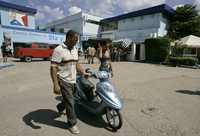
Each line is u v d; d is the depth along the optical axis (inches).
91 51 782.5
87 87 202.8
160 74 535.8
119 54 1023.6
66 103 164.1
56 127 175.8
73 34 156.3
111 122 181.3
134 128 177.8
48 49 910.4
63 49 157.6
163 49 927.7
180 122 193.8
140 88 341.1
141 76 485.7
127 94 295.7
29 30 1273.4
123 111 220.5
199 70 676.1
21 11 1434.5
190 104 253.6
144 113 216.1
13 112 210.8
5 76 443.5
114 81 404.8
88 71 207.3
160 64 883.4
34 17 1526.8
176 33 1264.8
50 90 311.6
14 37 1198.9
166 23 1266.0
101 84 183.9
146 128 178.4
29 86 339.9
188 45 861.8
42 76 448.1
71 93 164.2
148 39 1007.6
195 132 172.2
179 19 1285.7
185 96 293.7
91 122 189.6
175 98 281.4
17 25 1414.9
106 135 163.6
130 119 198.1
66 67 160.1
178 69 691.4
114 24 1642.5
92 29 1839.3
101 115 205.6
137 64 852.6
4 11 1334.9
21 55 826.8
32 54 853.2
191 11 1255.5
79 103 206.8
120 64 835.4
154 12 1203.9
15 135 159.5
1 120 189.2
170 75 521.7
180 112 222.5
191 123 191.9
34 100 255.9
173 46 940.0
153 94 300.5
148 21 1258.0
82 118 198.8
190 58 800.3
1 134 160.9
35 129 170.9
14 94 285.0
